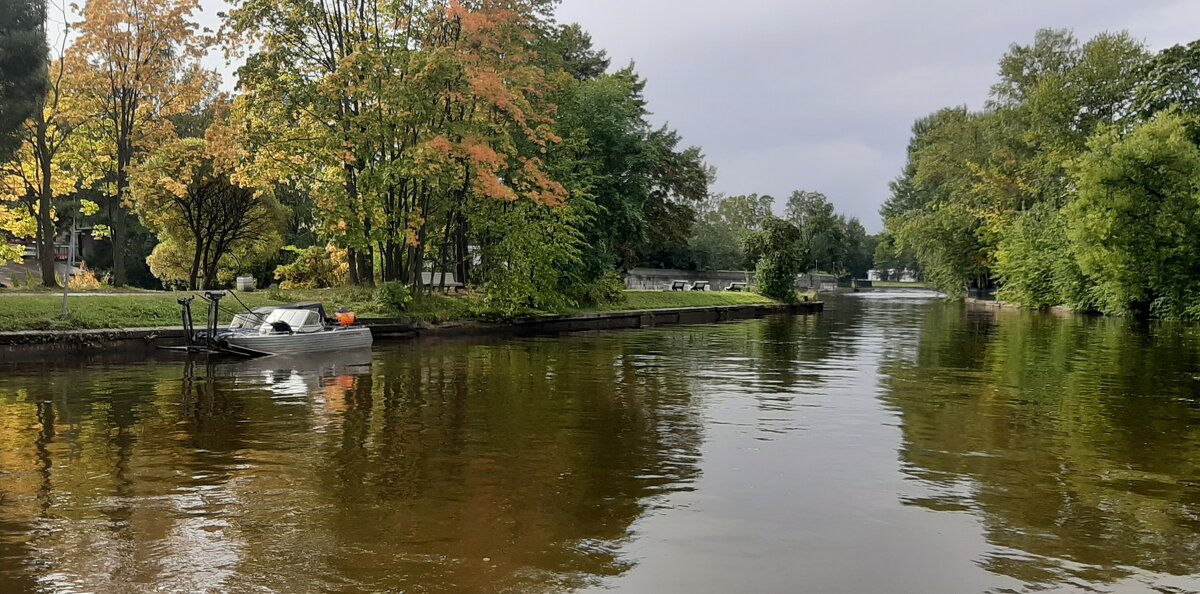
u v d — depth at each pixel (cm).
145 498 773
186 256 4147
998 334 2992
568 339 2770
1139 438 1076
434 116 2888
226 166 3127
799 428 1138
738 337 2875
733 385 1584
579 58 5106
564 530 684
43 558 608
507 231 3139
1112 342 2614
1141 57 4959
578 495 791
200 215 3653
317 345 2200
